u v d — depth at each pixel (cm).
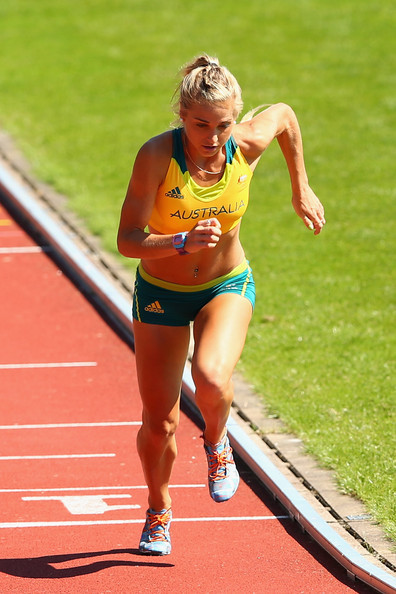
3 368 3150
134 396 2928
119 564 1923
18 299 3747
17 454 2544
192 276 1761
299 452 2419
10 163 5256
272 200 4569
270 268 3794
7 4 7988
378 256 3888
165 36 7112
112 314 3581
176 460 2481
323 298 3497
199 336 1747
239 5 7694
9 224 4606
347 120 5562
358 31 7019
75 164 5138
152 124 5653
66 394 2947
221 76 1590
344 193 4609
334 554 1934
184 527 2116
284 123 1872
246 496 2270
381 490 2183
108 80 6397
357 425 2541
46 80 6444
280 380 2853
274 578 1873
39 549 2006
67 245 4116
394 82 6109
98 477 2400
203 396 1677
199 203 1680
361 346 3081
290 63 6475
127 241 1662
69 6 7894
